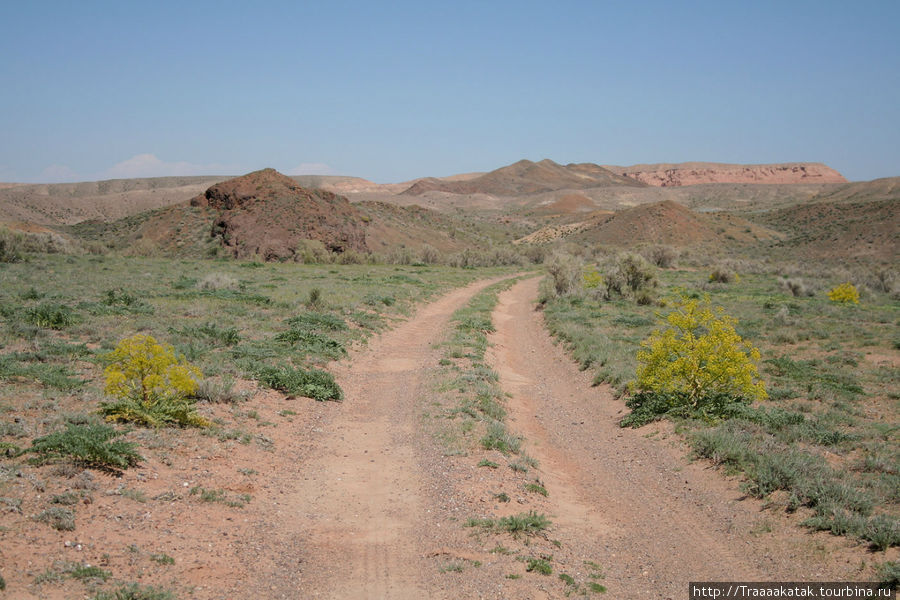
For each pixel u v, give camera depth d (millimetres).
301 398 13969
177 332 17984
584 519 8766
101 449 7996
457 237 110562
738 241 108000
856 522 7465
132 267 43188
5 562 5617
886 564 6539
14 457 8055
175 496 7875
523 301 40938
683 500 9328
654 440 12031
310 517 8133
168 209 78625
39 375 11883
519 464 10391
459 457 10578
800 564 7016
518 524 7871
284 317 23562
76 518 6766
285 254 65938
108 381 10250
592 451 12133
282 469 9742
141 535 6773
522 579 6672
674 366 13141
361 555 7121
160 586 5836
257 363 15266
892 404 14156
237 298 27062
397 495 9031
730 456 10156
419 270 59469
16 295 23516
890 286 49688
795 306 33531
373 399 14906
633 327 26047
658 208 116500
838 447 10844
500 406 14430
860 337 23359
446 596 6230
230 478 8906
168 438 9734
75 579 5629
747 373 12734
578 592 6488
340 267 58406
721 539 7961
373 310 28109
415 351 21141
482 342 22781
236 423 11320
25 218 123750
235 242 67438
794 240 102250
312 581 6457
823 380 16125
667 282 52094
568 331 24453
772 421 11961
